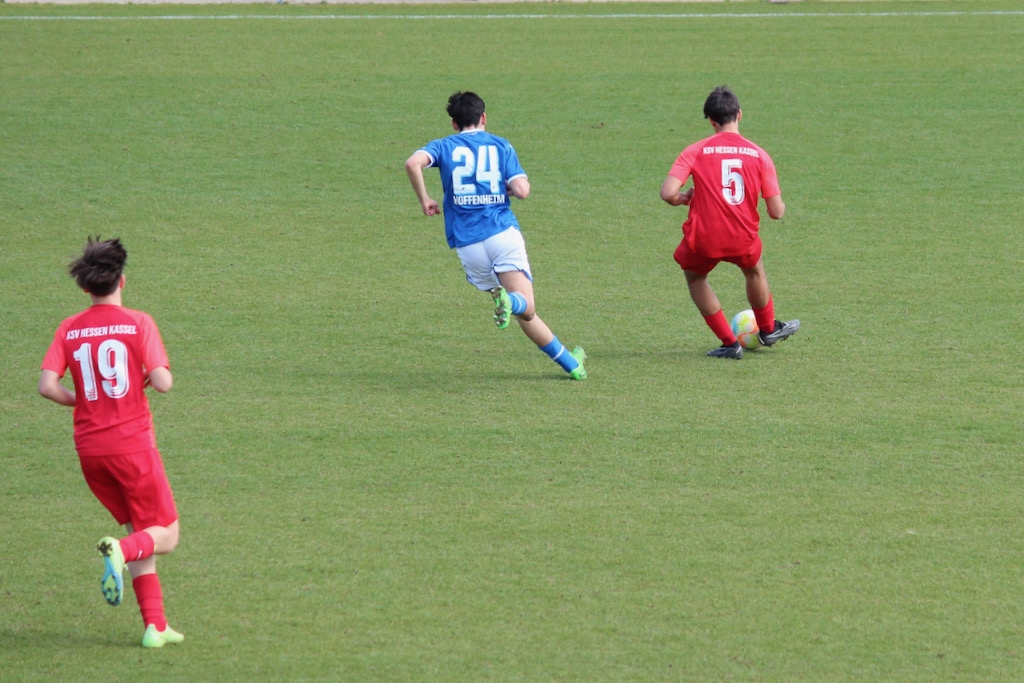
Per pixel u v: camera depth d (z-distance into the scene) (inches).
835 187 2003.0
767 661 705.6
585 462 1010.7
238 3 3624.5
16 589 805.2
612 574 815.1
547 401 1163.9
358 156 2209.6
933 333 1357.0
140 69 2785.4
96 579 822.5
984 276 1569.9
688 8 3592.5
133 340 724.0
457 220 1194.0
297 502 935.7
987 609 766.5
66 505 943.0
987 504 922.1
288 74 2775.6
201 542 866.1
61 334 731.4
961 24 3292.3
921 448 1032.8
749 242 1224.2
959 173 2074.3
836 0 3681.1
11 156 2160.4
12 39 3046.3
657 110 2500.0
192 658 713.0
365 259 1695.4
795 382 1210.6
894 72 2785.4
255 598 786.2
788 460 1010.1
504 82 2721.5
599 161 2174.0
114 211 1893.5
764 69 2824.8
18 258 1674.5
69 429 1105.4
